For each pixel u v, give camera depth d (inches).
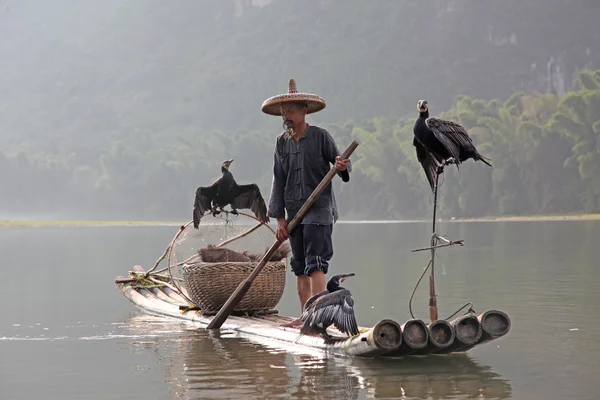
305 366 475.5
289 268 1231.5
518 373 450.6
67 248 2101.4
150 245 2222.0
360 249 1785.2
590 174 6855.3
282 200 609.0
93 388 431.5
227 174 658.8
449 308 732.0
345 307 491.2
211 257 690.2
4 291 948.0
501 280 964.0
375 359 492.7
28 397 414.9
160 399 404.8
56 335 613.9
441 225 4478.3
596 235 2393.0
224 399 400.8
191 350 538.6
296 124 597.9
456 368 465.4
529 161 7317.9
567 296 795.4
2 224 7244.1
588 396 400.2
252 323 626.5
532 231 2876.5
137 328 645.9
